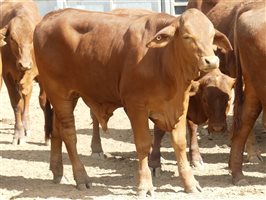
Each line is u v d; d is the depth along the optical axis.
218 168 11.49
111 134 14.62
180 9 24.45
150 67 9.31
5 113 17.23
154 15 9.66
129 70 9.44
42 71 10.41
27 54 13.75
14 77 14.09
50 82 10.34
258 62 9.76
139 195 9.52
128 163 12.07
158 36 8.94
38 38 10.34
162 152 12.88
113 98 9.98
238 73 10.27
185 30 8.84
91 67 9.89
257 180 10.57
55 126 10.56
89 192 10.02
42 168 11.74
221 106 10.55
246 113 10.27
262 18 9.74
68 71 10.15
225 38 9.29
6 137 14.50
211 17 12.94
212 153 12.70
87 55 9.89
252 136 12.05
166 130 9.73
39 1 25.36
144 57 9.35
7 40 13.93
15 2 15.16
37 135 14.65
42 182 10.77
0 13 15.05
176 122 9.55
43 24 10.37
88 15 10.19
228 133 13.70
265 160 12.19
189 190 9.74
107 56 9.73
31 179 10.98
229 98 10.65
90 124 15.58
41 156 12.66
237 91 10.33
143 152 9.53
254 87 9.93
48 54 10.23
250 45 9.78
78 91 10.23
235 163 10.38
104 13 10.24
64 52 10.12
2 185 10.59
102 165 11.95
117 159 12.38
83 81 10.05
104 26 9.94
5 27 13.91
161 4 24.34
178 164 9.81
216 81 10.64
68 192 10.05
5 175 11.26
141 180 9.55
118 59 9.63
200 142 13.63
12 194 10.07
